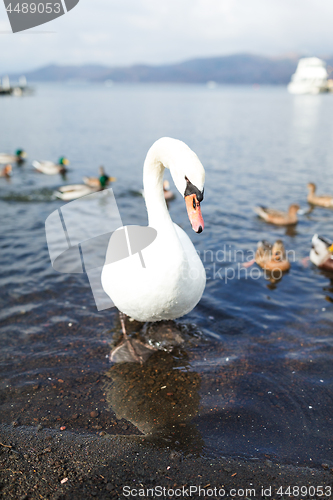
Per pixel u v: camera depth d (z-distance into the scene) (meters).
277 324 1.76
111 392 1.38
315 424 1.25
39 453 1.15
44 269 2.23
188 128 9.76
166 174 5.18
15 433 1.22
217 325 1.76
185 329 1.72
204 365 1.51
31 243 2.59
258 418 1.27
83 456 1.14
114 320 1.79
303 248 2.69
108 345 1.62
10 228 2.87
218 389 1.39
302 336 1.68
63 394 1.36
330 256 2.33
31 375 1.45
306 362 1.52
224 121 11.63
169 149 1.26
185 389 1.39
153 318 1.55
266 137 8.09
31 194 3.97
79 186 3.82
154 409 1.31
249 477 1.09
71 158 6.07
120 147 7.00
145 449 1.17
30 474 1.09
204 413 1.29
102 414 1.29
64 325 1.74
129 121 11.60
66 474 1.09
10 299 1.93
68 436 1.21
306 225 3.12
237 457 1.14
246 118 12.57
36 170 5.36
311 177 4.66
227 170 4.96
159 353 1.57
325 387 1.40
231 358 1.54
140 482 1.07
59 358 1.54
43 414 1.28
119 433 1.22
